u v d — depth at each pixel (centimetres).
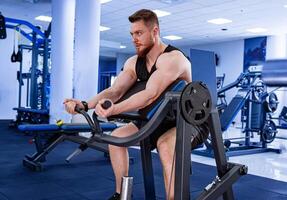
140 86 181
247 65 1174
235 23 936
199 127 165
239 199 308
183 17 876
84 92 594
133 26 165
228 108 572
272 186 359
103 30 1094
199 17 873
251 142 649
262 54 1134
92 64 597
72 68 649
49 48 802
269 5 741
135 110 162
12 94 1009
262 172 432
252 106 615
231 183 157
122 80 188
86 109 173
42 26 1065
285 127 703
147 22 163
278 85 104
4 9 845
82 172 393
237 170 159
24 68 1017
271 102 611
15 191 309
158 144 173
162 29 1041
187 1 724
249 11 797
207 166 452
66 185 335
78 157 480
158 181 361
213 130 157
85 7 591
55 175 375
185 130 141
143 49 167
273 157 549
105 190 321
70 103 170
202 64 440
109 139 147
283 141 767
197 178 383
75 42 601
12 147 541
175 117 152
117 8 805
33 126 390
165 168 166
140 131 141
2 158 457
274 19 877
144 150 192
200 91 140
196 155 537
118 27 1040
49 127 399
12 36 998
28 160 412
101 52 1570
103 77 1502
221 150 159
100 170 405
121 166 193
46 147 424
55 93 636
